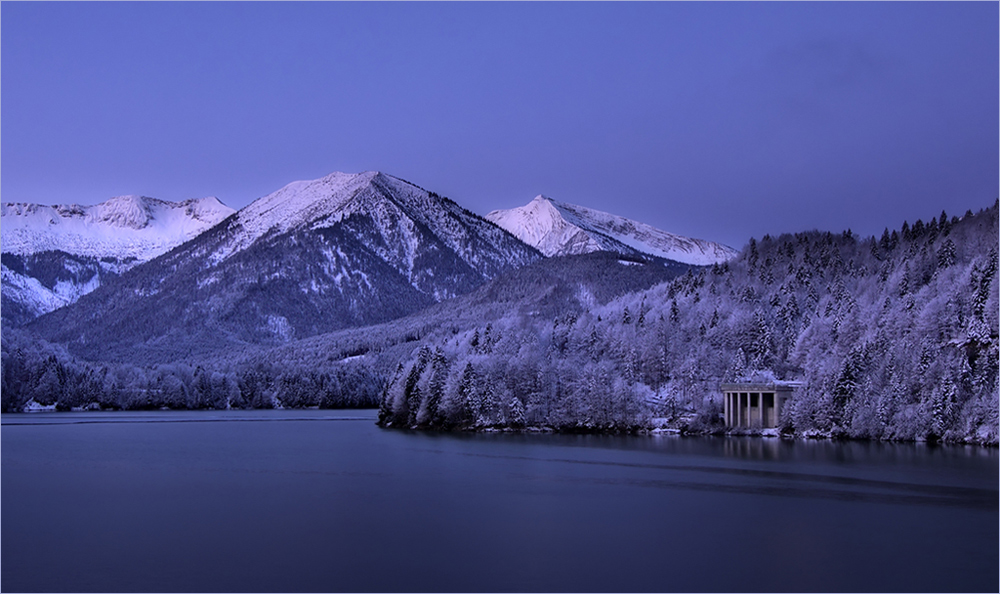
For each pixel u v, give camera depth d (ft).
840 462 583.17
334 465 588.09
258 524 393.29
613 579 311.47
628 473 540.11
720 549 349.41
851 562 330.75
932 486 485.97
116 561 333.42
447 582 308.60
